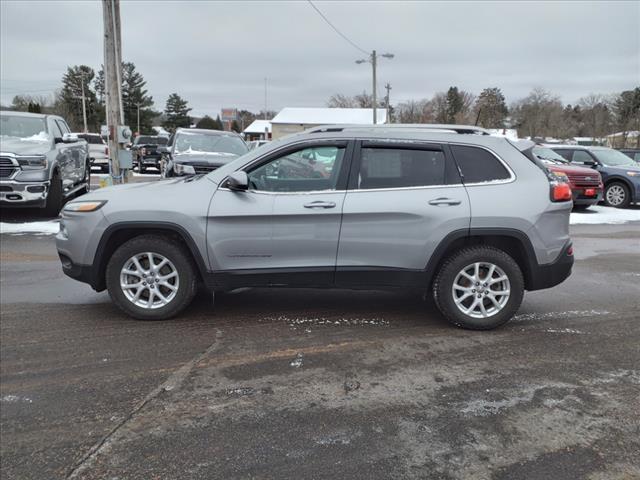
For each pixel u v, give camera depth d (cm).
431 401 333
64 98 7931
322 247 452
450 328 469
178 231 451
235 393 342
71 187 1188
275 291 580
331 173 458
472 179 456
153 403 328
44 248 800
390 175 457
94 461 270
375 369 380
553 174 483
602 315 512
